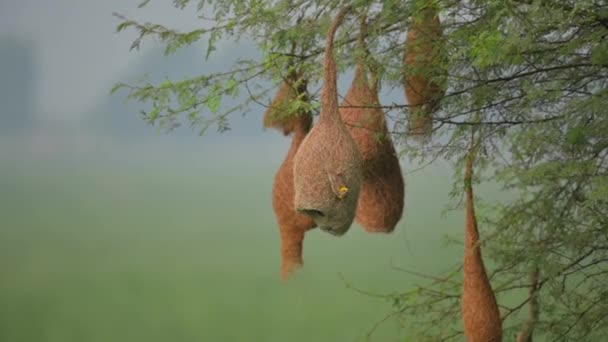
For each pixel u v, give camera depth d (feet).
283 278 48.88
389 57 42.86
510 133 43.88
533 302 53.72
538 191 49.96
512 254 50.49
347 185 35.86
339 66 42.96
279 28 42.68
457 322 56.34
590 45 40.47
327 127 36.40
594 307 51.42
